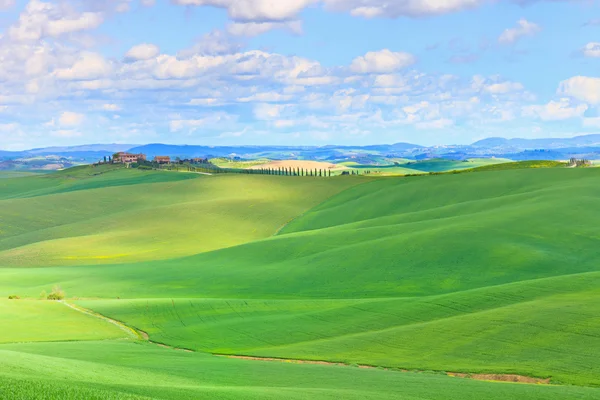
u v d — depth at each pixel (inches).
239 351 2096.5
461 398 1330.0
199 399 1182.9
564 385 1462.8
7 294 3690.9
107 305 3009.4
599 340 1742.1
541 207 4429.1
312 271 3747.5
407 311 2420.0
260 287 3582.7
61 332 2453.2
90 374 1358.3
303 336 2258.9
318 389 1384.1
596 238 3732.8
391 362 1793.8
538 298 2289.6
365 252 3885.3
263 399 1236.5
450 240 3823.8
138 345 2208.4
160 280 4001.0
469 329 1996.8
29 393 989.8
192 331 2461.9
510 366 1640.0
